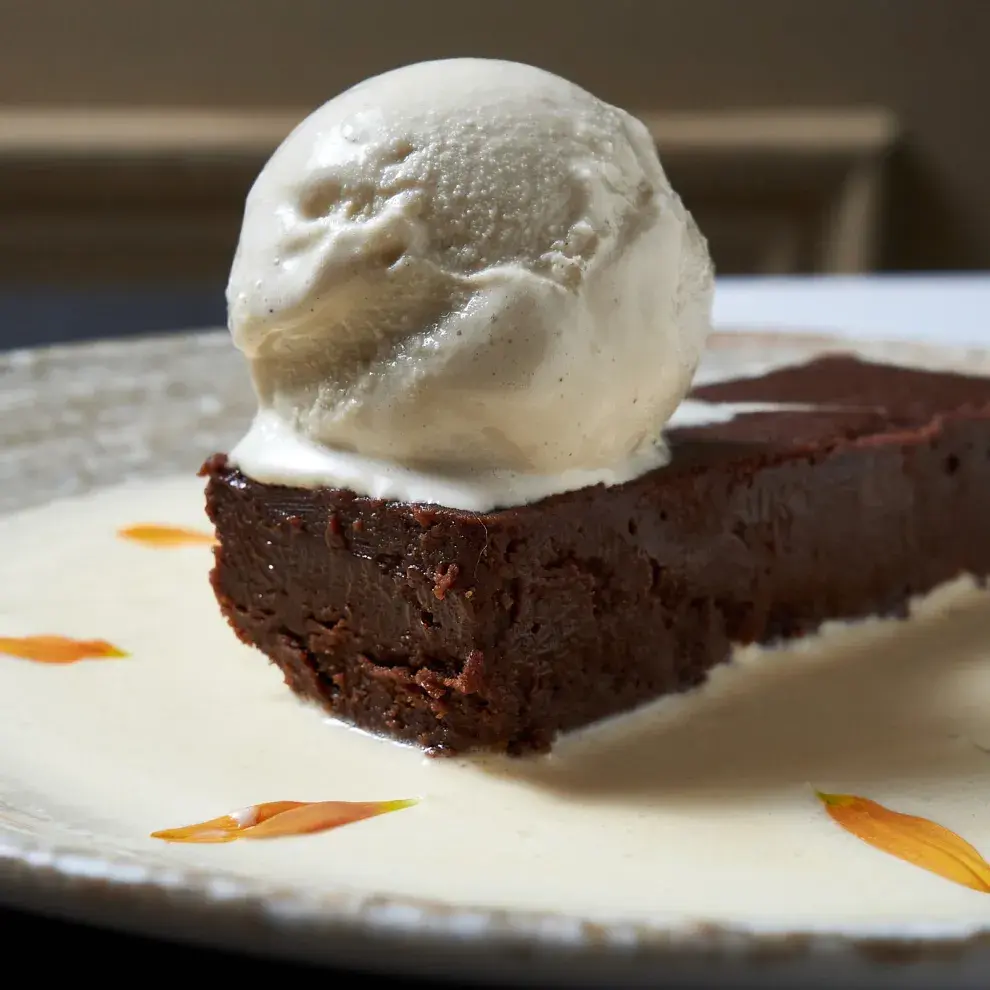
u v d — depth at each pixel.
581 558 0.25
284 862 0.22
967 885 0.22
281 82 0.65
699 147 0.65
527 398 0.24
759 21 0.67
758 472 0.28
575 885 0.22
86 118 0.63
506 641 0.25
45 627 0.28
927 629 0.29
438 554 0.25
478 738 0.25
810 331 0.42
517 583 0.25
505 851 0.23
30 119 0.62
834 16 0.67
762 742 0.26
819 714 0.26
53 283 0.64
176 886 0.20
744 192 0.66
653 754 0.25
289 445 0.26
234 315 0.25
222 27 0.64
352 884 0.22
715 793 0.24
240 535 0.26
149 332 0.64
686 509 0.27
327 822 0.23
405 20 0.66
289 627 0.26
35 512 0.32
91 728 0.25
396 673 0.25
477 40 0.66
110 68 0.64
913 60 0.67
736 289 0.50
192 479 0.34
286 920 0.20
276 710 0.26
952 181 0.69
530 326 0.24
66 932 0.21
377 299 0.25
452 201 0.25
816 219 0.66
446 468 0.25
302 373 0.26
